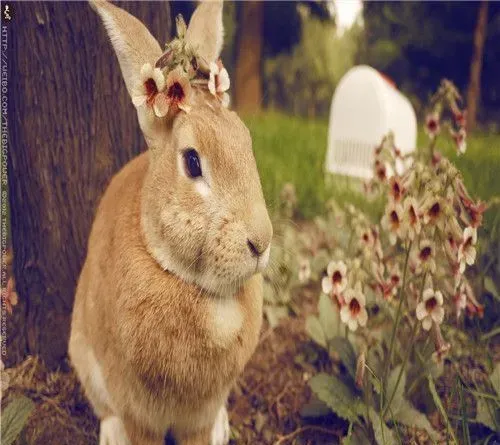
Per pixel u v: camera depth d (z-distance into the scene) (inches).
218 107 15.3
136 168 17.9
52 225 23.1
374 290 21.7
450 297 21.2
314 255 29.7
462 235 17.1
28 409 17.9
